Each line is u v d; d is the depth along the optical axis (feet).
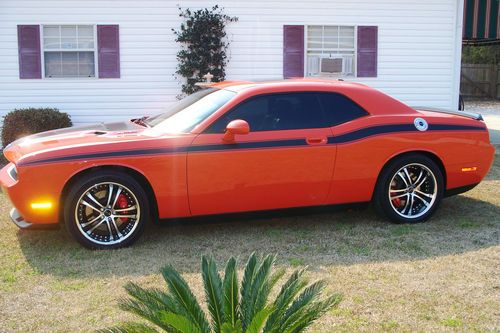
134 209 16.52
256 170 16.98
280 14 38.81
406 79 40.34
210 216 17.17
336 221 19.35
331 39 39.52
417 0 39.58
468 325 11.51
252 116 17.22
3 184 16.22
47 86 37.93
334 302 8.86
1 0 36.78
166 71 38.55
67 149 16.02
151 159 16.26
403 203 18.97
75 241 17.03
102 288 13.58
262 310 7.84
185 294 8.61
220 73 38.42
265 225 18.95
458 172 19.12
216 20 37.78
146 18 37.91
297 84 18.01
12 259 15.67
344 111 18.08
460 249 16.26
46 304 12.69
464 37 67.46
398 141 18.22
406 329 11.35
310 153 17.33
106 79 38.24
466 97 98.73
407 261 15.26
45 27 37.45
